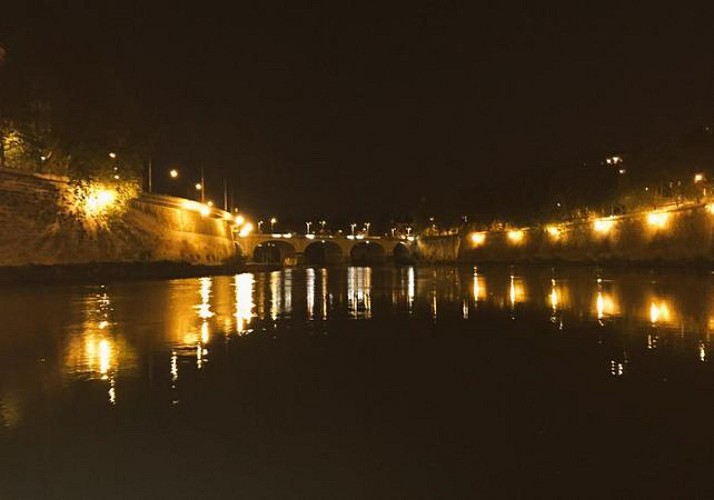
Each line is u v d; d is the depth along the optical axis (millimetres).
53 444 12344
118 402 15375
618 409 14328
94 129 68688
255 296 48469
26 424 13625
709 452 11477
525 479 10367
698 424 13109
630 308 35312
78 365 19797
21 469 11023
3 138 63000
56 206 64500
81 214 68062
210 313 35188
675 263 86188
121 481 10477
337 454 11727
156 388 16812
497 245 162250
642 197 103625
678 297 41344
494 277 81000
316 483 10367
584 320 30484
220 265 103812
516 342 24266
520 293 49969
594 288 52906
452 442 12289
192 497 9859
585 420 13547
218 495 9930
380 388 16797
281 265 159625
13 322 30391
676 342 23234
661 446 11805
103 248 69875
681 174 92188
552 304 39281
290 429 13242
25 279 56344
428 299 45500
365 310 37281
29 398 15742
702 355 20641
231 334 26797
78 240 66125
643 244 99062
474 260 169375
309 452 11836
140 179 79062
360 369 19344
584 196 123500
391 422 13680
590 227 119250
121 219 76688
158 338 25469
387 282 71438
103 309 36594
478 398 15609
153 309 37031
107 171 71688
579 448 11789
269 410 14688
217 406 15031
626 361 19875
